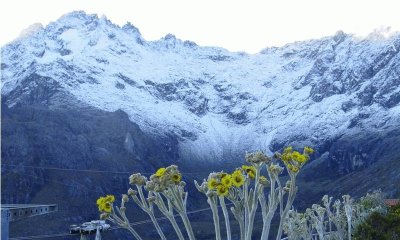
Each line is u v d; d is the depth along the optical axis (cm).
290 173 587
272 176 589
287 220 1300
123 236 16725
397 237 2217
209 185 566
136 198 576
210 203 571
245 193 582
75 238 16975
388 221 2289
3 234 1416
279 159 597
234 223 13512
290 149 593
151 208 573
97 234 2127
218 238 569
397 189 17038
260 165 586
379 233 2184
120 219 573
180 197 576
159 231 570
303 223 1298
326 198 1645
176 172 573
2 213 1427
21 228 16588
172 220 574
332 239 1858
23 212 2653
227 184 563
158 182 565
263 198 596
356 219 2334
